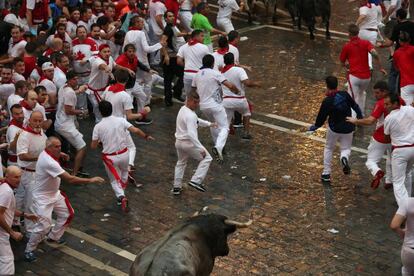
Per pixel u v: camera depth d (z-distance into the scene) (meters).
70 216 16.28
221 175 19.81
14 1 28.91
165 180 19.58
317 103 25.08
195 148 18.11
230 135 22.48
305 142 21.91
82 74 23.75
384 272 15.00
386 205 17.92
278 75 28.05
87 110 24.11
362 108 23.22
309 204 18.05
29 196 16.77
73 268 15.45
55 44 22.36
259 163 20.55
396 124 16.84
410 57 21.67
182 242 10.87
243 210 17.80
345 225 16.97
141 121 23.47
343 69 28.67
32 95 18.12
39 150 16.88
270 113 24.27
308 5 32.44
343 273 14.95
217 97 20.44
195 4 30.11
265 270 15.08
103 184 19.52
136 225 17.25
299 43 32.53
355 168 20.02
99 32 24.39
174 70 24.66
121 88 19.77
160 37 28.55
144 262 10.59
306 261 15.44
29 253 15.74
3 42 23.52
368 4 27.64
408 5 32.94
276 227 16.92
